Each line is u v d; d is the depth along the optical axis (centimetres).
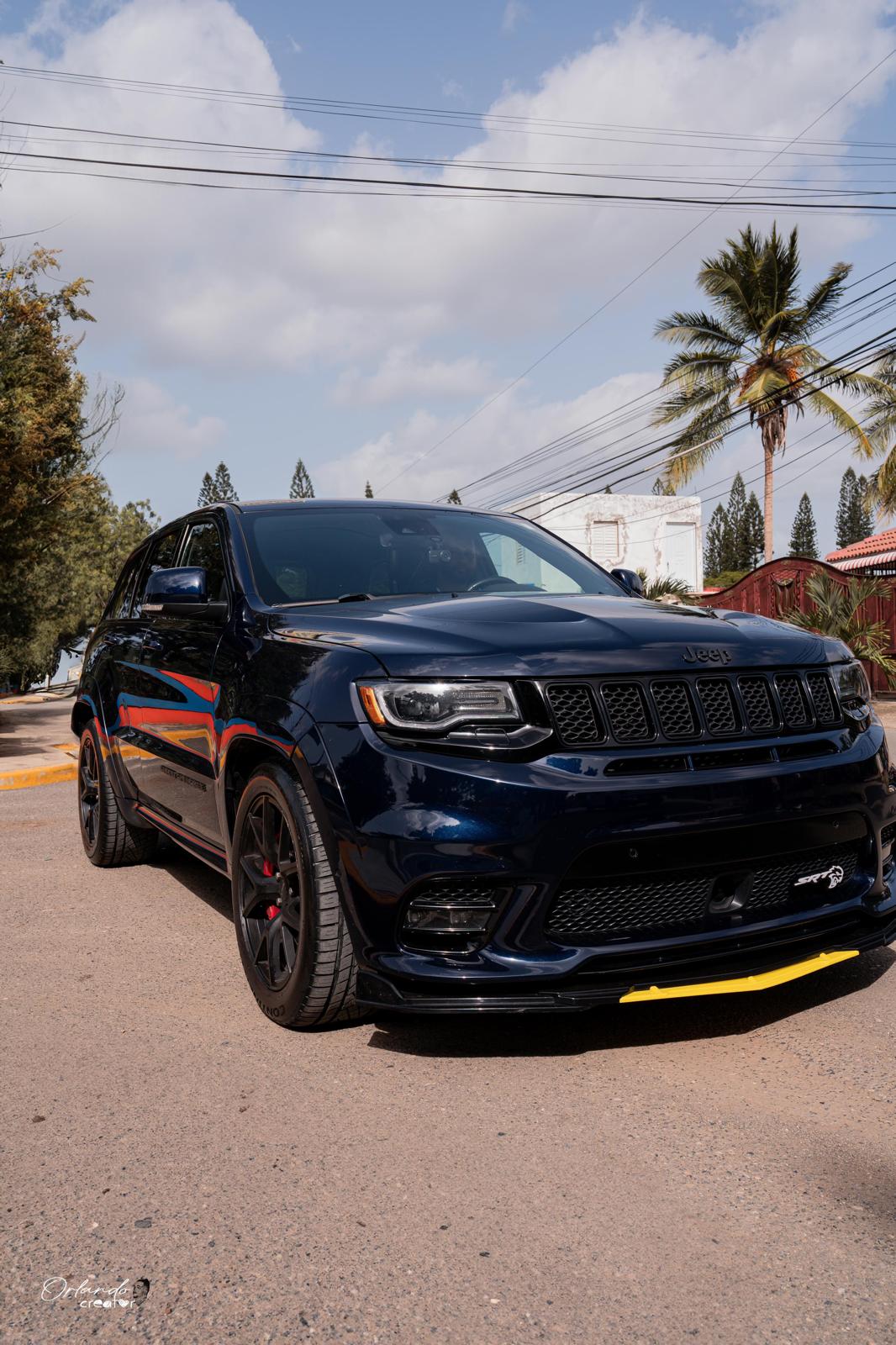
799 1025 306
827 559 2873
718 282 2995
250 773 348
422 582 395
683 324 3092
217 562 421
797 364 2930
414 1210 215
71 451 1498
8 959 394
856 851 310
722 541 9181
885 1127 246
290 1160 237
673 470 3058
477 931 269
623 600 357
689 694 283
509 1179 227
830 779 291
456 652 280
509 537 453
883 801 310
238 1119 258
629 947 269
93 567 3794
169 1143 246
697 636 300
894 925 318
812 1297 184
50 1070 290
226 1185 226
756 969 278
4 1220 215
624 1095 266
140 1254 201
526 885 263
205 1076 283
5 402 1241
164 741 434
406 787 268
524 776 264
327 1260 198
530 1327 178
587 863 265
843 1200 215
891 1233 203
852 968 353
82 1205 220
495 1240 204
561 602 340
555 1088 271
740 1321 178
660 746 276
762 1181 223
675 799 269
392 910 270
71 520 1538
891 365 2606
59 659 4044
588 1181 225
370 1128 251
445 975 265
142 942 412
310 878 292
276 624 345
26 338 1363
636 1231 206
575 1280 190
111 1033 316
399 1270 195
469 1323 179
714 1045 295
